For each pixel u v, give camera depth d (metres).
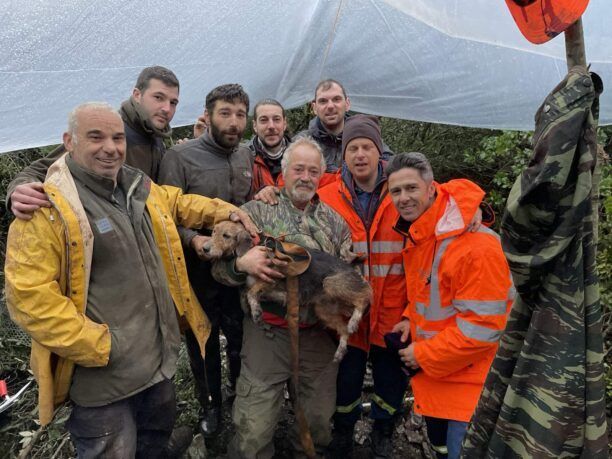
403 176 2.69
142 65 3.02
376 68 4.36
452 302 2.69
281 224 2.98
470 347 2.56
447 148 7.01
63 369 2.42
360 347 3.26
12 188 2.53
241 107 3.12
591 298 1.56
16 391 4.31
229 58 3.32
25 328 2.25
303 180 2.89
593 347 1.56
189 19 2.68
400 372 3.32
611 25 2.91
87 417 2.49
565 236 1.50
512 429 1.71
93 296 2.41
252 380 3.04
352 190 3.19
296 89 4.75
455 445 2.73
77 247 2.30
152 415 2.81
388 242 3.12
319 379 3.13
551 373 1.58
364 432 3.86
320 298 2.85
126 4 2.39
